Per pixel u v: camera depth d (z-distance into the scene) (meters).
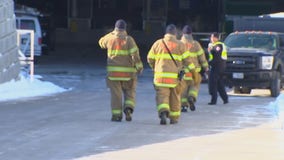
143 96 56.59
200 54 44.81
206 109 46.44
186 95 44.41
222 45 50.09
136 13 155.12
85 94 56.78
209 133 34.69
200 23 151.38
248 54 59.50
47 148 29.91
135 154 28.77
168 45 36.84
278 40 63.88
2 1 53.50
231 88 70.12
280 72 61.47
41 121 38.06
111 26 154.75
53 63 100.31
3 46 53.75
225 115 42.72
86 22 152.25
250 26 72.75
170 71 37.00
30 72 62.00
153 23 152.25
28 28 88.56
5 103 47.25
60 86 65.00
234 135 34.09
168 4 152.50
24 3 149.75
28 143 31.05
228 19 121.56
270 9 129.12
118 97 38.25
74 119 39.16
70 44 148.62
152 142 31.73
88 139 32.28
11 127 35.66
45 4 153.25
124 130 35.19
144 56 124.81
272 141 32.31
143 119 39.75
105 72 86.69
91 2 153.25
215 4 150.50
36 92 55.38
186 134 34.25
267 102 53.12
